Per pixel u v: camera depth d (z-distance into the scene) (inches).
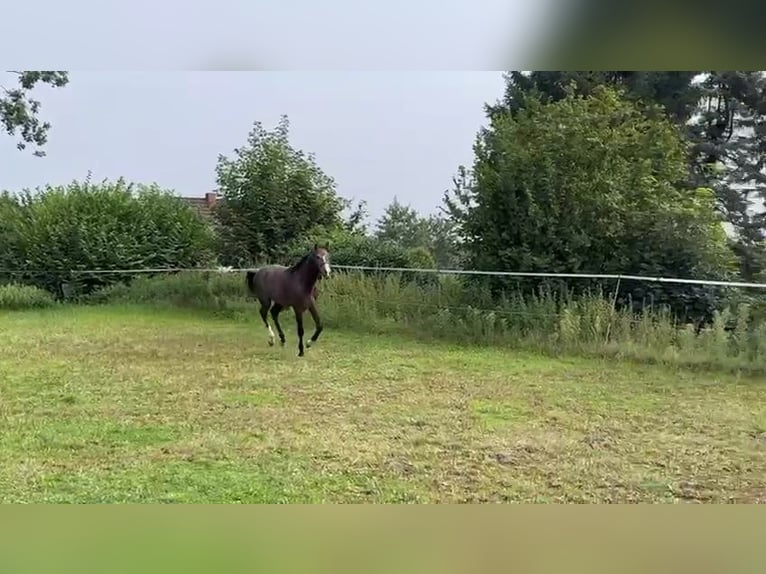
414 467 184.2
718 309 361.4
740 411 243.8
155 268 649.0
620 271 383.6
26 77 767.7
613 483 172.9
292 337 401.1
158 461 187.6
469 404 253.1
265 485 168.4
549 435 215.5
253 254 660.7
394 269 463.2
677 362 312.7
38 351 356.8
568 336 349.7
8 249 664.4
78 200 666.2
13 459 187.9
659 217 376.5
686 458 194.4
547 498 161.2
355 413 240.1
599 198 384.2
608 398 262.7
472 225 423.5
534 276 399.2
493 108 599.5
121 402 253.0
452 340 383.2
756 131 652.1
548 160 395.5
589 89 513.0
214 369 311.4
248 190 658.8
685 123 628.4
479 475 178.1
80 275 634.8
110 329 437.1
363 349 361.1
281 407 247.3
